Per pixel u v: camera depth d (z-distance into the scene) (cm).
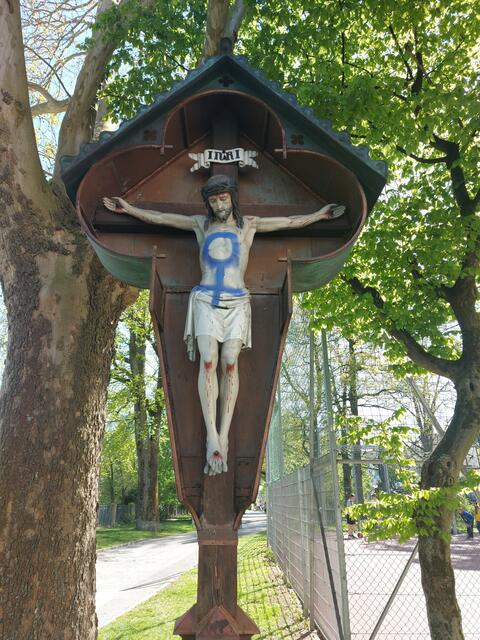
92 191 388
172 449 329
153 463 3147
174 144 408
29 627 470
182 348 372
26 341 550
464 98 686
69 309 561
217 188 362
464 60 814
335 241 407
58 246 571
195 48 783
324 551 757
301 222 385
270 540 1906
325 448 766
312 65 805
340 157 384
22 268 565
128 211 383
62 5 1008
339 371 1421
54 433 524
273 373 344
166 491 5103
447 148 824
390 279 868
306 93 707
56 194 595
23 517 495
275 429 1584
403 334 844
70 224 584
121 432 2998
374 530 618
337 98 707
